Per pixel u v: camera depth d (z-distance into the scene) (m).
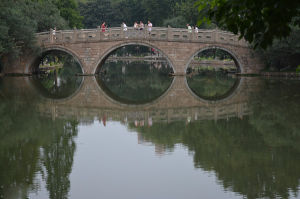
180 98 28.69
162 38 39.97
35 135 16.86
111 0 117.25
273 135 16.67
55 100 26.97
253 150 14.48
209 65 70.81
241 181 11.41
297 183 11.12
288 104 23.53
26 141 15.80
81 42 40.34
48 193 10.62
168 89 33.78
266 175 11.86
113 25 107.31
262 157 13.58
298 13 5.68
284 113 21.02
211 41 40.34
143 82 39.66
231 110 23.05
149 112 23.06
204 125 19.11
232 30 6.20
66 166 12.81
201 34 40.38
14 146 15.02
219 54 72.81
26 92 29.88
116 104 26.02
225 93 30.67
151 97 29.45
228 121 19.84
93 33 40.25
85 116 21.52
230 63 68.31
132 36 39.88
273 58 40.38
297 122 18.91
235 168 12.47
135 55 104.62
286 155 13.76
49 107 24.06
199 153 14.23
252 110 22.42
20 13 38.44
